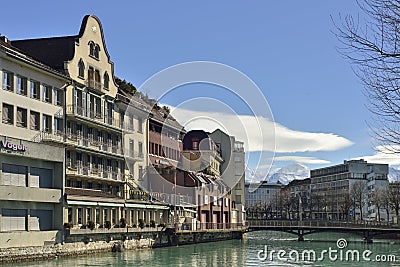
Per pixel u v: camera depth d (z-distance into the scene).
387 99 12.21
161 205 72.06
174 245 76.81
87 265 45.41
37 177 51.84
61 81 59.53
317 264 51.62
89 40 65.94
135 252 61.84
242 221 101.69
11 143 47.44
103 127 67.75
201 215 86.81
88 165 65.50
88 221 58.62
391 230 97.56
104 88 69.25
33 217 50.81
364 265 51.59
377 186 178.12
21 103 52.69
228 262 52.12
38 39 64.75
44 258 49.44
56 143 57.25
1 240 44.69
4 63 50.41
